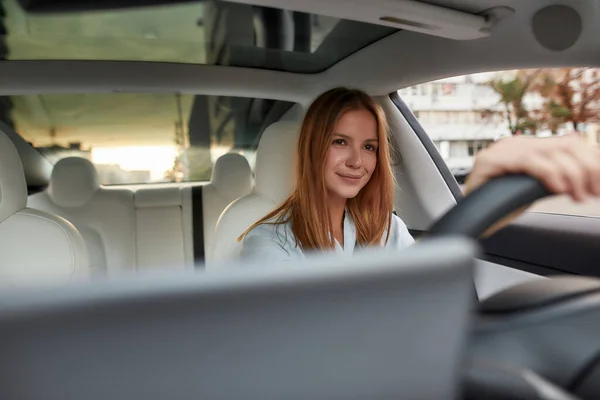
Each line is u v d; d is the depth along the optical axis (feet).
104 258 5.90
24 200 4.80
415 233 6.22
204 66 5.61
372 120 3.39
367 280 0.71
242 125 6.47
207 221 6.14
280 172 5.48
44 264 4.60
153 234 6.07
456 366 0.81
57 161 6.11
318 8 3.88
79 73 5.28
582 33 3.99
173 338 0.67
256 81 5.77
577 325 1.24
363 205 3.63
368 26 5.00
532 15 4.17
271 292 0.68
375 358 0.75
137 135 6.71
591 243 4.10
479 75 4.99
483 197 1.29
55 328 0.63
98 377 0.65
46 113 6.07
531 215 4.91
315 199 3.34
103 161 6.69
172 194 6.27
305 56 5.71
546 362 1.21
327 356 0.73
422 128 6.04
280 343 0.70
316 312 0.71
